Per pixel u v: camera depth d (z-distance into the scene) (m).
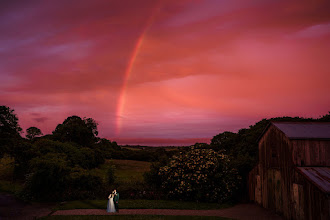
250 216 16.25
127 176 37.09
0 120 39.12
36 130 64.25
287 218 15.70
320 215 12.58
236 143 40.16
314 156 15.44
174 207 18.91
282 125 17.39
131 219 14.55
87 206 19.03
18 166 34.84
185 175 21.94
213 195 21.25
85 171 25.34
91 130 66.88
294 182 15.07
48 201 21.56
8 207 18.66
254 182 21.44
